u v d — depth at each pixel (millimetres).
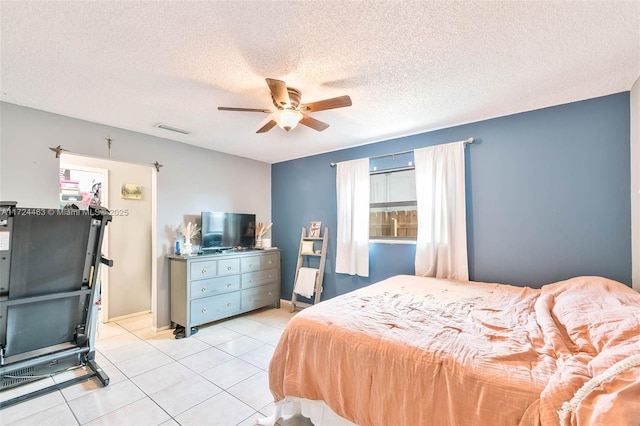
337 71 2055
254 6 1427
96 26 1563
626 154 2367
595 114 2492
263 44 1742
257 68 2008
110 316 3848
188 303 3355
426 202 3275
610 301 1715
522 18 1521
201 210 4023
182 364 2656
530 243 2775
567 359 1242
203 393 2205
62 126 2842
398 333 1600
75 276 2281
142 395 2176
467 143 3111
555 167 2664
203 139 3684
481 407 1164
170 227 3680
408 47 1777
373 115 2885
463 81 2209
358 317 1854
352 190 3922
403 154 3578
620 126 2393
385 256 3691
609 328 1328
